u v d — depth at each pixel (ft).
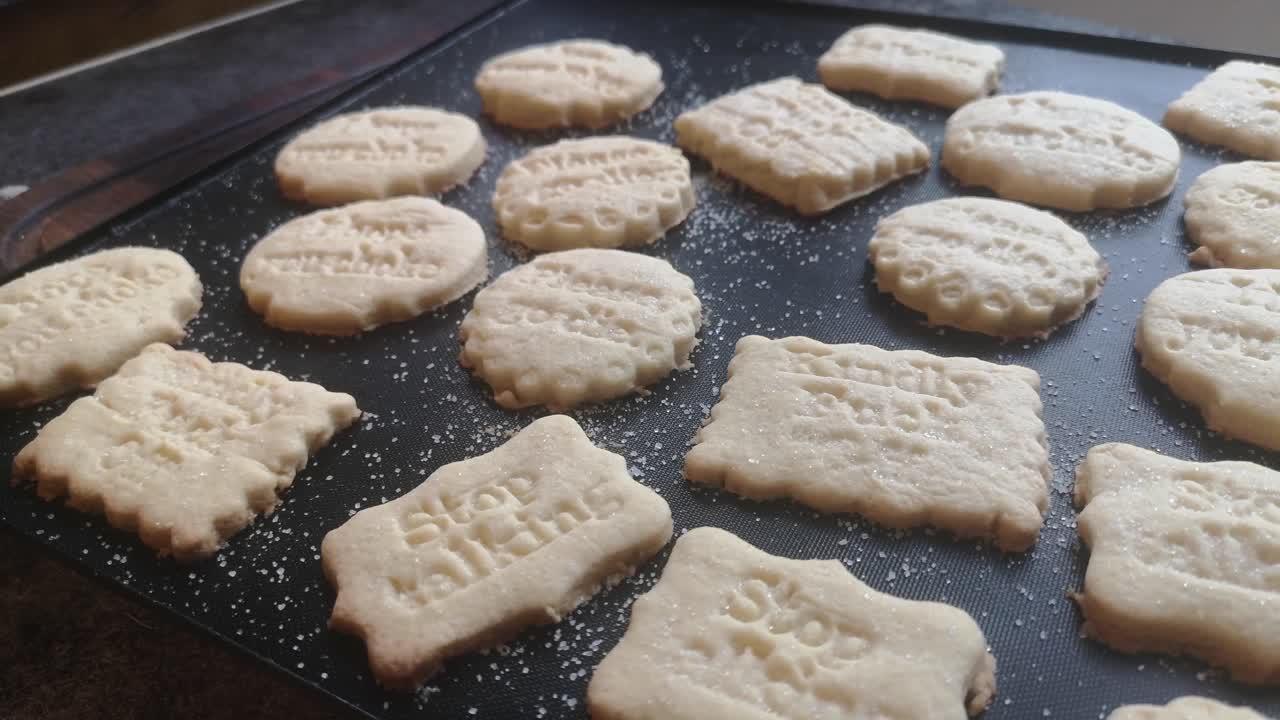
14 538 0.63
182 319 0.77
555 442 0.63
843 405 0.64
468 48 1.08
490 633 0.54
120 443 0.65
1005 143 0.84
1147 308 0.69
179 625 0.57
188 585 0.59
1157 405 0.65
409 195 0.88
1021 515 0.57
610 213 0.81
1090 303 0.72
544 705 0.52
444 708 0.52
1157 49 0.96
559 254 0.78
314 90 1.02
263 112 0.99
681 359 0.71
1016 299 0.70
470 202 0.88
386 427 0.68
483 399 0.69
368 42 1.16
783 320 0.74
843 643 0.51
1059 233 0.75
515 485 0.61
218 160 0.91
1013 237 0.76
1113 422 0.64
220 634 0.56
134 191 0.89
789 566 0.54
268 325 0.76
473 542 0.57
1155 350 0.66
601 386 0.68
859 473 0.60
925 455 0.60
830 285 0.76
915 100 0.95
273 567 0.60
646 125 0.95
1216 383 0.62
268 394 0.68
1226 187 0.77
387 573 0.56
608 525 0.57
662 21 1.11
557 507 0.59
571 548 0.56
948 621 0.51
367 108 0.99
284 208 0.87
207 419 0.66
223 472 0.63
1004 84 0.95
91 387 0.72
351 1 1.25
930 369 0.66
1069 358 0.69
